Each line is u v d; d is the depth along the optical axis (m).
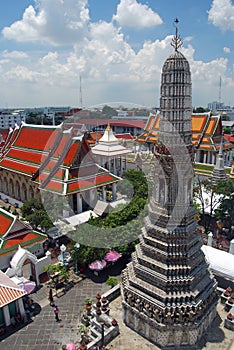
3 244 40.25
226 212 50.75
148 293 27.77
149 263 28.03
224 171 64.12
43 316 33.31
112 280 35.03
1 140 108.56
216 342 27.94
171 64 24.67
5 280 33.66
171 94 24.92
